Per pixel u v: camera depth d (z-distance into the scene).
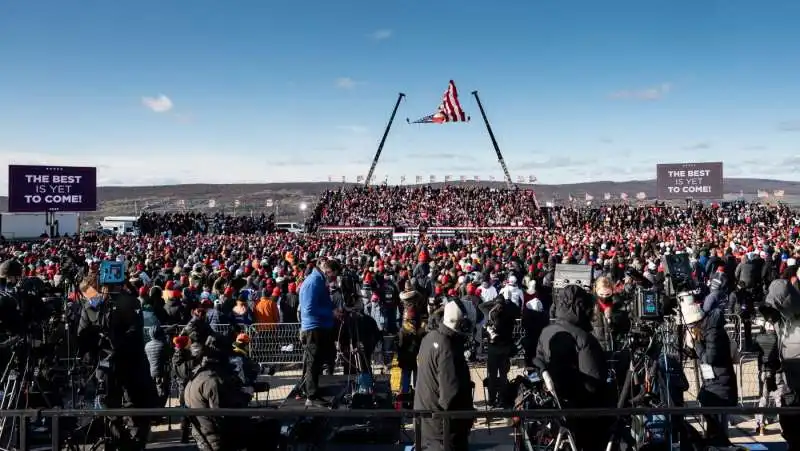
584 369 5.81
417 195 79.31
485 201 75.81
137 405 7.92
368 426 8.91
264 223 72.31
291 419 8.15
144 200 170.25
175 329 12.28
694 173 68.31
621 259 21.95
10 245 43.22
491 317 10.52
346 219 70.88
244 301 13.62
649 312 7.46
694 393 11.00
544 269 19.42
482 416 5.01
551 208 72.25
